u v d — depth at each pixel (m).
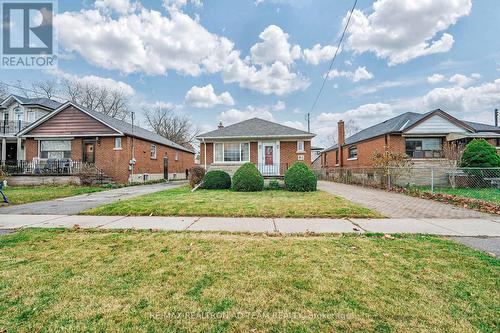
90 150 17.98
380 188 13.28
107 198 10.26
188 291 2.64
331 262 3.41
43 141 18.23
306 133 15.42
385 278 2.92
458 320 2.14
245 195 10.06
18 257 3.62
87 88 37.56
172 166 26.03
